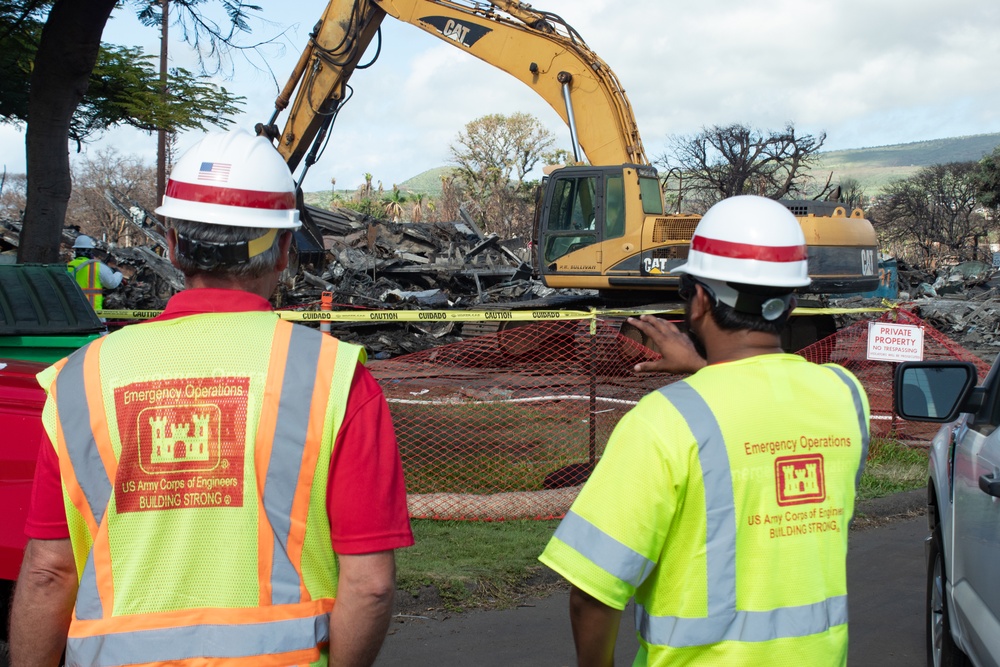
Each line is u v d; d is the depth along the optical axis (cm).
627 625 486
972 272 3744
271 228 192
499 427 863
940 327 2244
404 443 807
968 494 340
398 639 457
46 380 184
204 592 176
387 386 1120
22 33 1199
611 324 1316
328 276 2214
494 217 6531
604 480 192
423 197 7656
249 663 173
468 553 559
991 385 356
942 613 384
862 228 1416
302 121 1456
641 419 194
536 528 618
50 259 995
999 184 5688
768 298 203
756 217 203
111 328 848
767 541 193
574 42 1448
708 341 211
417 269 2353
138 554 175
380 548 178
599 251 1430
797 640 191
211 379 179
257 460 176
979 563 317
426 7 1464
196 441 177
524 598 511
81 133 1446
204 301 188
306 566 179
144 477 176
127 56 1412
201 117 1462
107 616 174
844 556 202
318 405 178
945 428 439
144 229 2714
